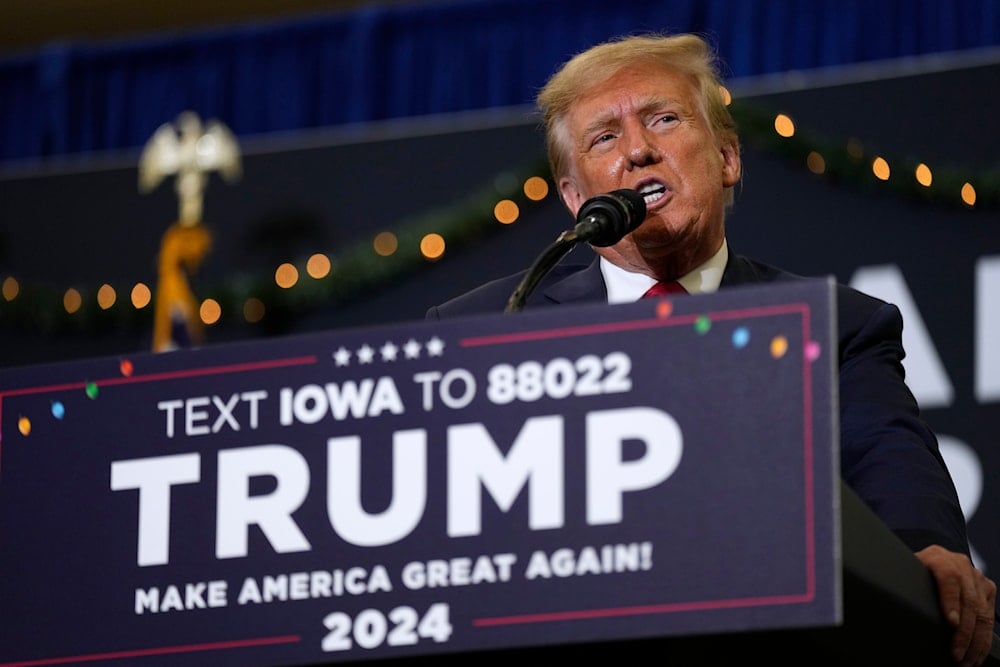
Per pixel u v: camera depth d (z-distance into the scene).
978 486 6.65
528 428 2.30
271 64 9.73
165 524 2.46
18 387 2.60
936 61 7.30
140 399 2.53
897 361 3.63
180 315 8.35
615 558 2.23
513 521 2.28
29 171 8.88
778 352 2.24
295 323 8.22
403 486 2.34
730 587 2.18
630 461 2.26
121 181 8.73
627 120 3.72
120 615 2.45
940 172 7.03
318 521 2.37
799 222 7.20
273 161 8.46
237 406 2.46
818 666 2.49
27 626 2.51
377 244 8.11
